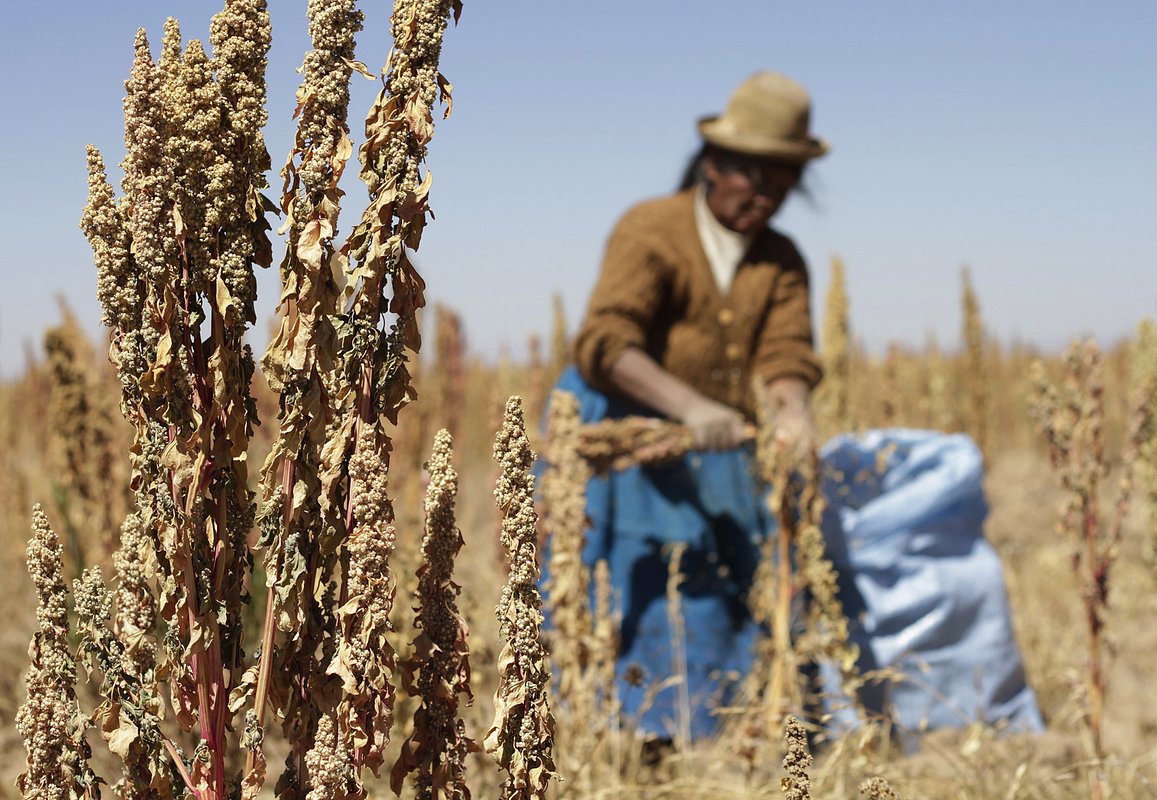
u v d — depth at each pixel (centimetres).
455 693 164
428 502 163
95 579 154
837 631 339
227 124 147
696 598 400
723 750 352
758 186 397
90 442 424
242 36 147
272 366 149
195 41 146
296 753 159
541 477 379
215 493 154
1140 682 454
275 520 152
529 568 156
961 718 392
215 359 149
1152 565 439
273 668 157
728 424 378
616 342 388
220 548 154
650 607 396
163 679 155
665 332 409
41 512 154
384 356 151
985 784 323
